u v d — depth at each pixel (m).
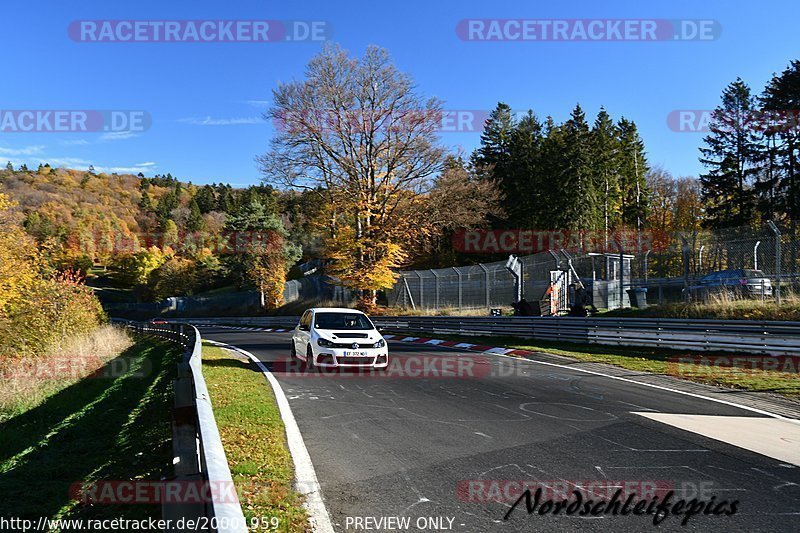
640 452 5.89
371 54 33.38
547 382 10.73
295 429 6.89
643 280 23.25
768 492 4.72
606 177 57.00
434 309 30.31
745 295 17.47
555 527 4.02
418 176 34.31
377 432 6.77
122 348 22.67
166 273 74.81
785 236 17.00
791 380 10.70
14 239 18.42
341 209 35.25
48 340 17.62
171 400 9.25
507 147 56.75
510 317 20.02
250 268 53.16
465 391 9.72
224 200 119.75
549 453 5.87
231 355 16.00
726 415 7.77
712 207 49.06
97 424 8.68
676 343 14.75
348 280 34.06
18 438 8.12
